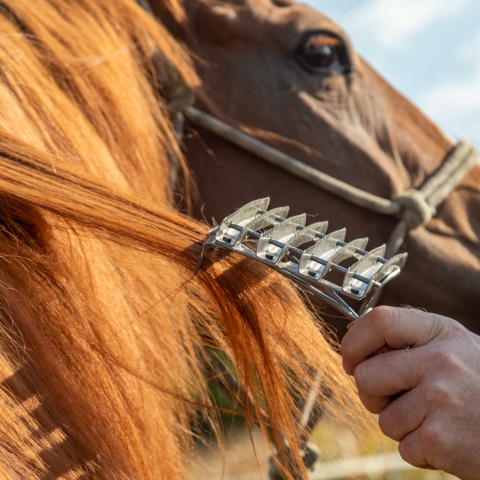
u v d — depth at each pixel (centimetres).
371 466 131
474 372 78
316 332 94
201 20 159
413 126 168
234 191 157
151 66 146
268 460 140
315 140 156
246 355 91
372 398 83
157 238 91
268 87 158
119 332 101
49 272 97
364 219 157
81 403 91
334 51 161
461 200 165
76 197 92
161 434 103
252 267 90
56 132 114
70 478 86
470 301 159
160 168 137
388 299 158
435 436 76
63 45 127
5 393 85
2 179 91
